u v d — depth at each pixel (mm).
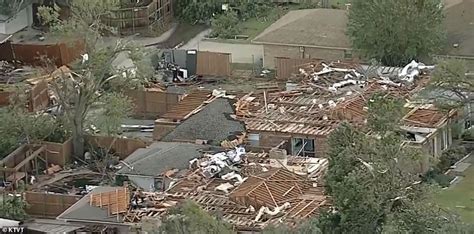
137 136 113125
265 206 92875
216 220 78438
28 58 131000
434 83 109000
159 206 94312
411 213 76688
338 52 126688
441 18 123875
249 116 110562
